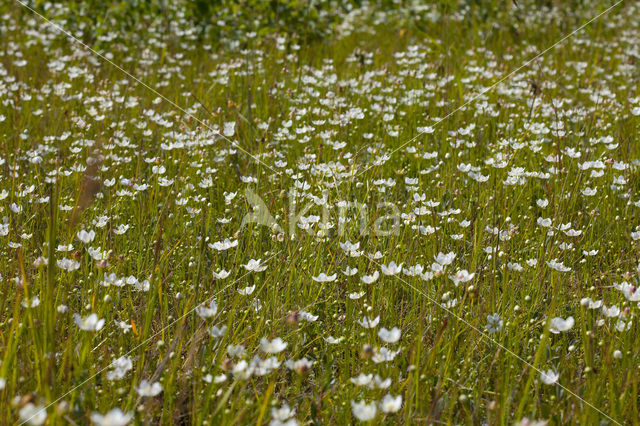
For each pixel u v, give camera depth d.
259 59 6.77
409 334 2.80
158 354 2.60
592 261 3.38
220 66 6.53
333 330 2.91
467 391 2.40
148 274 3.20
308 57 7.45
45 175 4.20
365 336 2.58
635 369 2.41
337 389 2.37
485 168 4.52
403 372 2.53
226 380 2.26
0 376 2.04
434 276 2.96
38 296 2.66
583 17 9.48
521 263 3.30
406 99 5.62
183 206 3.75
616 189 3.97
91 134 5.06
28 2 8.88
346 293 3.19
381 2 10.25
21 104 5.53
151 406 2.23
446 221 3.59
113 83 6.27
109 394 2.28
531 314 2.81
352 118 5.16
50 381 1.93
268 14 8.35
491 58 7.11
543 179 4.18
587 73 6.75
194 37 7.89
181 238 3.35
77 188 3.76
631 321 2.62
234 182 4.41
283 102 5.79
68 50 7.69
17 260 3.12
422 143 5.02
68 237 3.11
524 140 4.75
